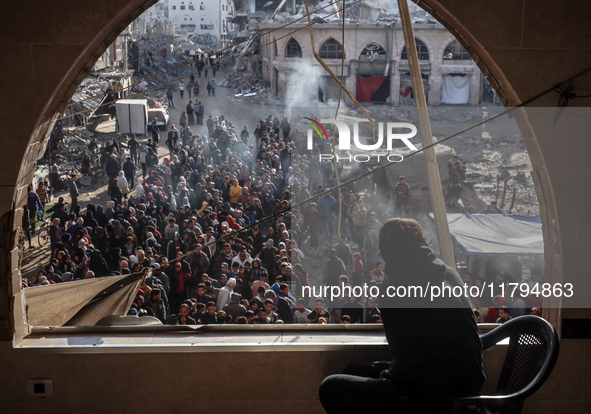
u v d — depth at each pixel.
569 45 3.89
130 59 50.12
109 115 34.16
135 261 11.45
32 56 3.82
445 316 3.23
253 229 13.38
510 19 3.87
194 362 4.13
